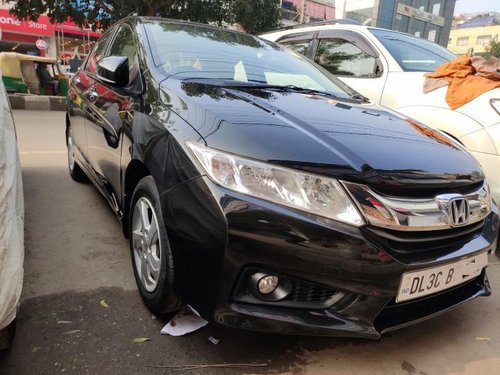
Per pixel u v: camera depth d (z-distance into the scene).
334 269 1.73
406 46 4.77
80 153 3.73
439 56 4.88
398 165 1.91
